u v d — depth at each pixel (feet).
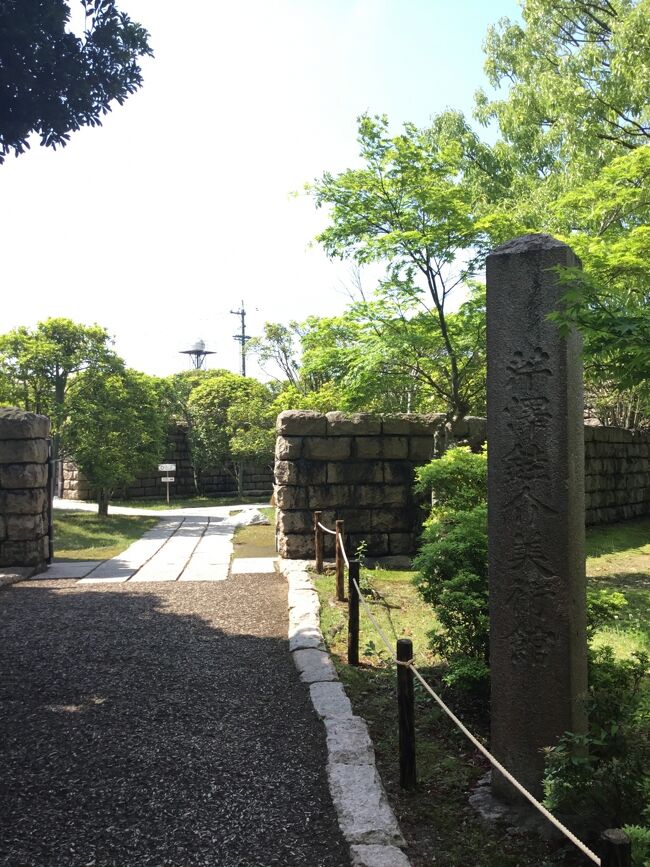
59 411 58.39
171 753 13.17
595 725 9.94
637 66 39.50
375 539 33.45
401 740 11.85
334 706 15.03
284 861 9.76
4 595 28.07
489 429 11.02
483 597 14.64
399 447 33.68
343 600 24.81
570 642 10.45
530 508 10.66
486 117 51.90
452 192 27.48
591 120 42.06
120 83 19.77
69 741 13.74
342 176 28.37
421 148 27.63
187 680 17.37
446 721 14.51
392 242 27.48
